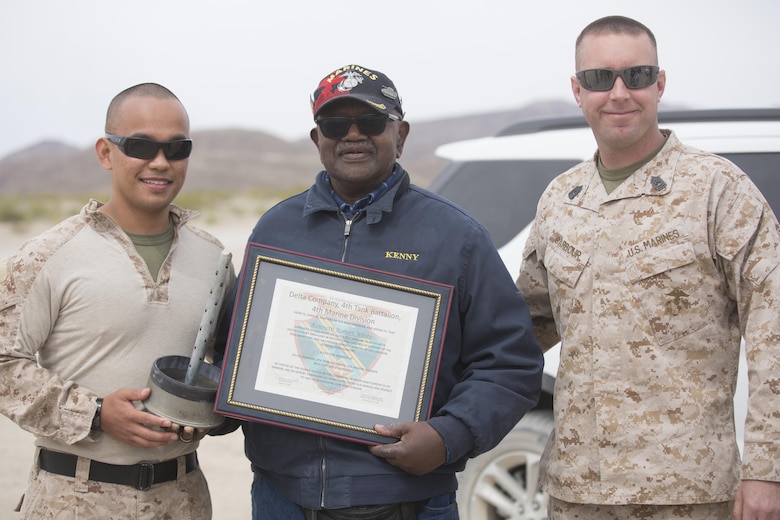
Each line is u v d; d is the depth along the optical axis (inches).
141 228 117.6
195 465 121.1
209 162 5236.2
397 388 112.1
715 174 111.3
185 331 116.9
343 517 112.8
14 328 110.3
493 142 179.5
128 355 113.2
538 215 125.8
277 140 6151.6
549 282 121.6
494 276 116.5
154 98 114.1
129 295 112.7
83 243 113.1
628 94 111.4
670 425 109.9
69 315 112.0
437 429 109.3
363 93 114.1
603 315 113.9
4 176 5492.1
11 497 200.8
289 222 122.3
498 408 111.9
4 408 109.7
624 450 111.3
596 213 116.6
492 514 160.6
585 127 174.6
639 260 112.2
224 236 1089.4
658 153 115.5
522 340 115.8
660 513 111.2
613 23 114.0
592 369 114.7
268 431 117.0
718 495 109.3
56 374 111.3
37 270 110.8
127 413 107.3
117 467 112.4
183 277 118.0
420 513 116.0
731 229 109.0
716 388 111.3
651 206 113.3
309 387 111.7
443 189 179.3
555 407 119.6
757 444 105.2
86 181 5324.8
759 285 107.4
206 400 109.3
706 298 110.9
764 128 159.3
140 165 113.2
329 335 112.6
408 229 117.7
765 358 105.7
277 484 116.7
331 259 118.0
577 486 114.4
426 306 113.0
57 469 113.0
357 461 112.5
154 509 114.1
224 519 188.9
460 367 120.7
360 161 115.3
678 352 111.1
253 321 112.5
